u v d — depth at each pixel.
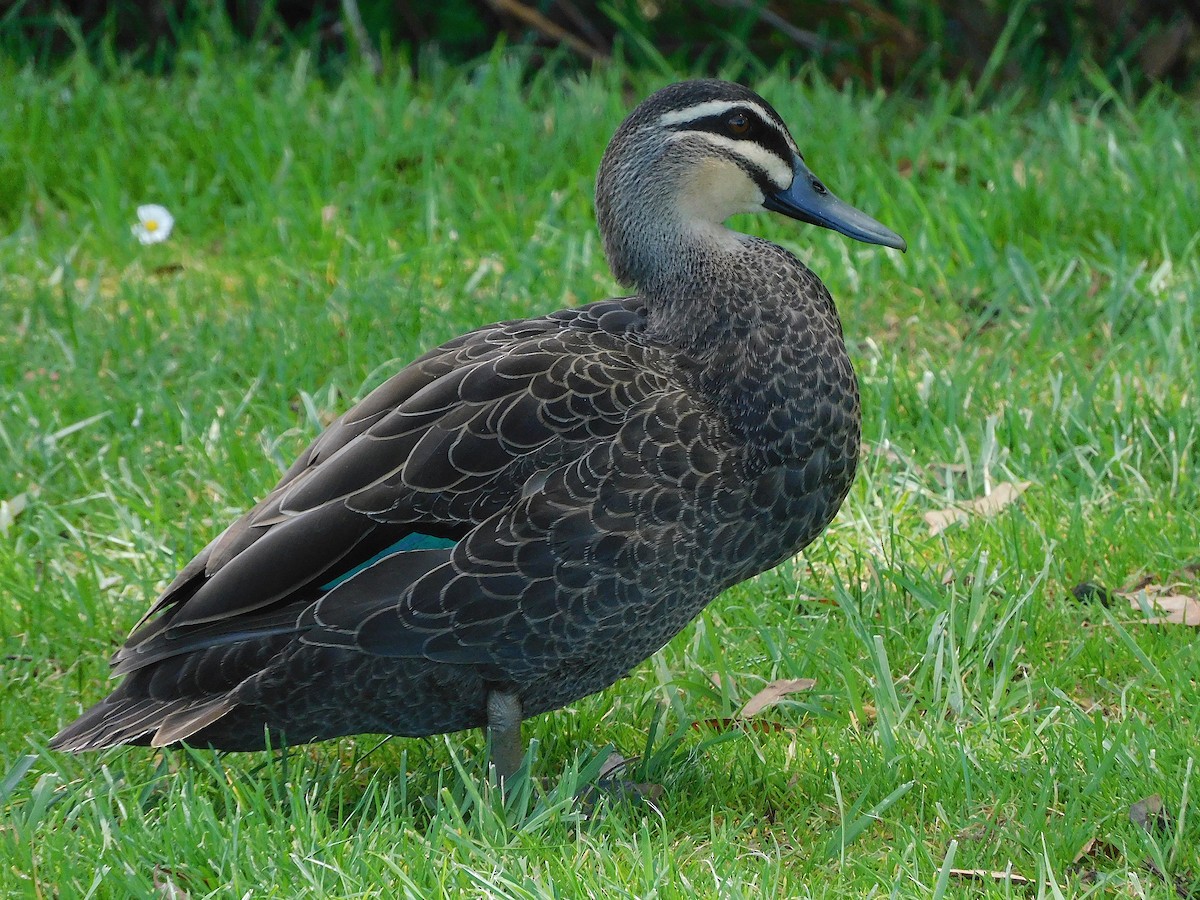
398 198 13.10
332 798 6.94
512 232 12.62
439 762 7.26
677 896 5.82
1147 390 9.77
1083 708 7.34
